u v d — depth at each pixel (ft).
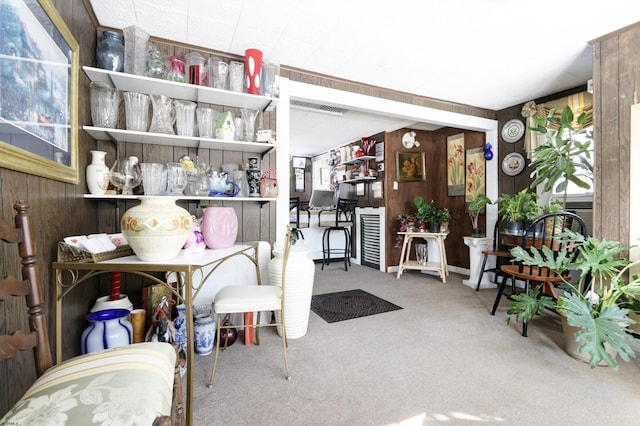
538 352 6.54
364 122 14.55
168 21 6.56
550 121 9.12
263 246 8.27
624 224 6.81
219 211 6.51
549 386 5.27
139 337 6.04
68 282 4.97
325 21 6.62
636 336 6.57
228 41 7.42
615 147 6.98
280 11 6.25
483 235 13.12
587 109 9.82
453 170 15.02
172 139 6.72
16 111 3.27
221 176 7.08
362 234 17.29
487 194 13.20
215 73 7.13
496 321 8.39
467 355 6.42
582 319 5.32
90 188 5.77
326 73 9.25
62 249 4.28
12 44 3.18
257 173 7.48
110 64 6.00
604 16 6.44
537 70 9.00
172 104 7.02
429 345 6.91
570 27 6.84
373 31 7.00
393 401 4.89
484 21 6.63
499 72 9.16
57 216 4.50
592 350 4.86
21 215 2.99
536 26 6.81
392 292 11.43
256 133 7.77
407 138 15.97
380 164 16.03
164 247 4.47
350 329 7.88
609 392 5.09
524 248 7.89
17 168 3.27
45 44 3.91
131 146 7.00
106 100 5.91
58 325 4.11
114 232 6.83
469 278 13.58
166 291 6.89
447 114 11.75
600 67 7.29
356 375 5.66
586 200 10.16
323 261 16.14
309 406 4.77
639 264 6.51
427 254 14.60
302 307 7.36
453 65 8.71
